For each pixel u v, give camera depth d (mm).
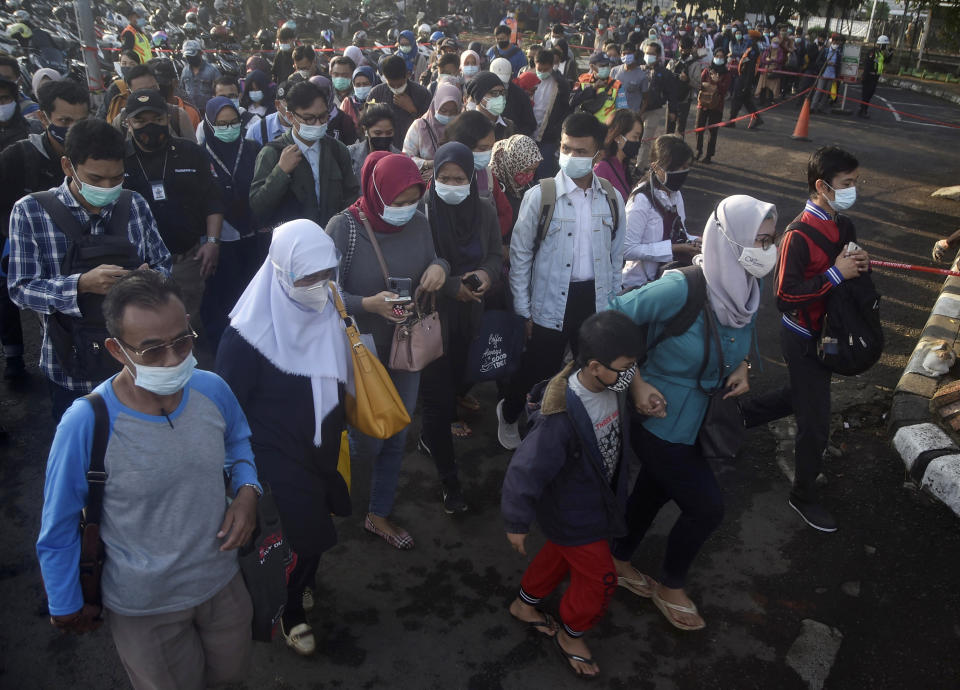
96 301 3102
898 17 33688
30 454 4477
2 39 10359
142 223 3396
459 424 4875
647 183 4348
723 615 3490
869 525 4094
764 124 16375
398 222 3273
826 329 3615
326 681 3066
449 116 5434
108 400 2035
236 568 2346
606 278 4129
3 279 4891
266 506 2412
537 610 3381
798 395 3891
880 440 4812
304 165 4590
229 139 5129
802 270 3633
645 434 3098
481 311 3871
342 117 6332
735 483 4445
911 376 5176
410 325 3414
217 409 2232
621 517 2945
